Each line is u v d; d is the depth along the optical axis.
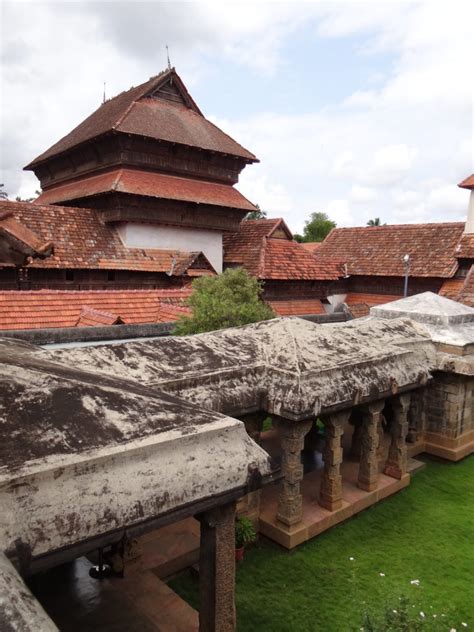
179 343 7.80
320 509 8.58
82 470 3.66
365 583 7.11
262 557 7.68
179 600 6.23
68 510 3.54
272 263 22.73
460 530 8.59
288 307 22.83
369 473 9.19
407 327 11.48
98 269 19.88
